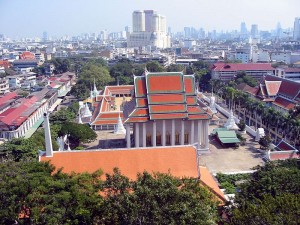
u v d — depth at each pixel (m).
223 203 49.38
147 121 88.94
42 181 37.62
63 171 55.94
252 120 128.25
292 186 45.25
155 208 32.62
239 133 110.62
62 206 35.44
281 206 35.66
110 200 35.00
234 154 93.25
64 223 34.88
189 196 34.03
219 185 68.88
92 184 39.53
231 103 145.88
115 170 38.25
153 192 33.47
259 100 131.38
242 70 199.62
